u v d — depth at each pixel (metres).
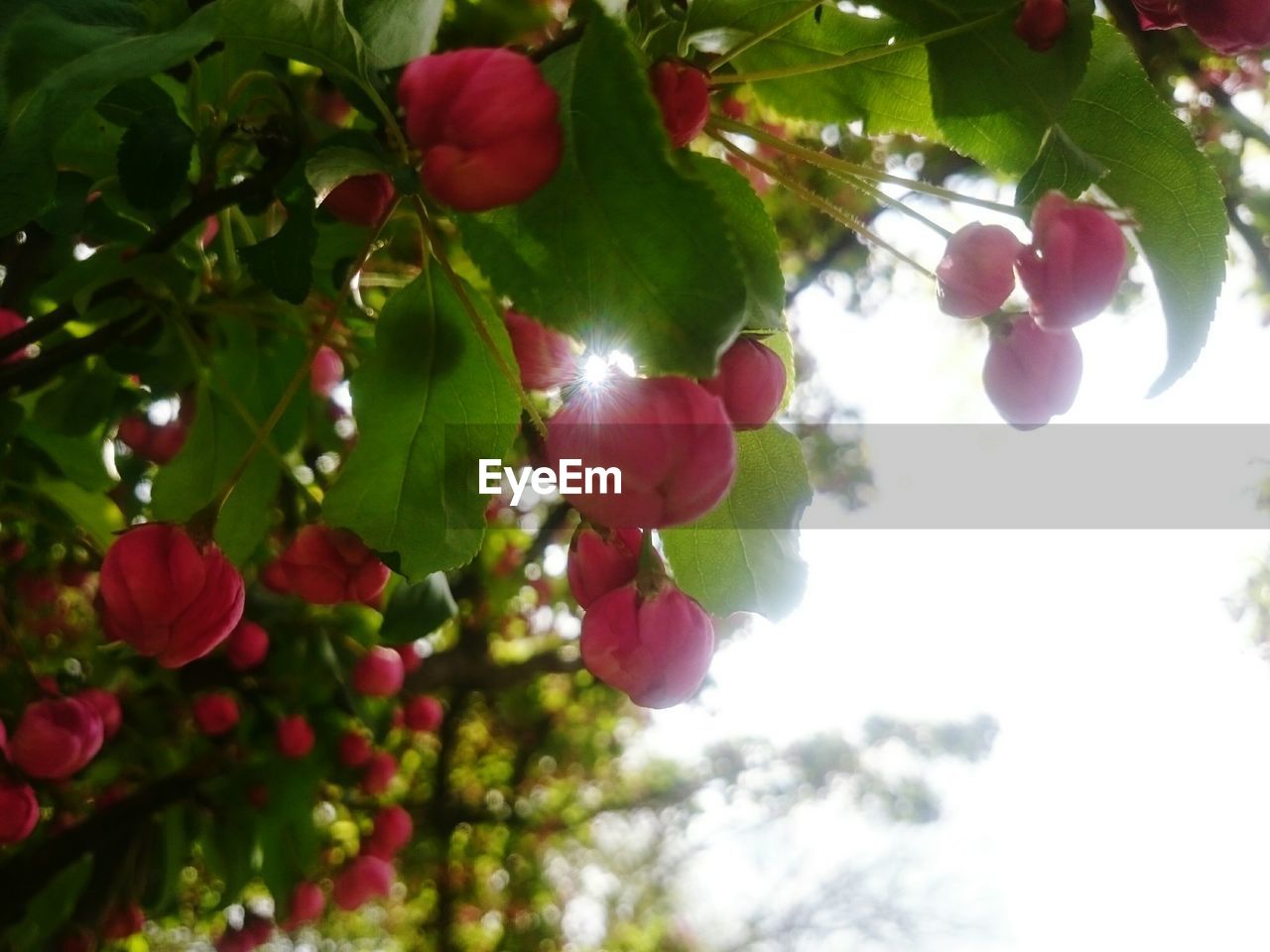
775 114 1.30
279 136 1.10
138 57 0.84
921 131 1.21
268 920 3.49
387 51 0.99
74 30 0.88
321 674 2.52
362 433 1.14
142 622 1.06
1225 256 1.10
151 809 2.46
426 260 1.12
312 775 2.59
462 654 4.83
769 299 0.96
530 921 6.84
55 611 3.19
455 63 0.79
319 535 1.26
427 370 1.13
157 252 1.23
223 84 1.22
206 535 1.10
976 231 1.04
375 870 2.88
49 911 2.37
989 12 1.05
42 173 0.80
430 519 1.16
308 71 1.64
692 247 0.77
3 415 1.61
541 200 0.81
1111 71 1.08
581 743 6.60
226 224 1.50
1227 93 3.88
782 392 0.97
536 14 1.70
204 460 1.57
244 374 1.58
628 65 0.78
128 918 2.52
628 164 0.78
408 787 5.88
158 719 2.63
